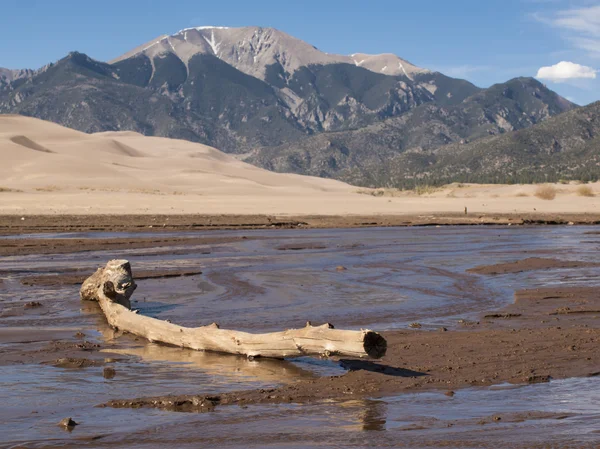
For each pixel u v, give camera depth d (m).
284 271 26.00
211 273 25.34
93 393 9.99
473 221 62.44
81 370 11.44
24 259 30.06
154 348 13.41
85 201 77.06
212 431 8.17
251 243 39.19
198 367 11.73
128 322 14.80
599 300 18.69
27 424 8.53
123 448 7.59
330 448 7.50
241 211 68.62
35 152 143.00
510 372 10.92
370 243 39.72
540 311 17.12
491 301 18.94
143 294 20.36
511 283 22.52
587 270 25.92
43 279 23.33
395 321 16.06
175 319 16.45
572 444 7.43
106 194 95.12
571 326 14.95
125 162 194.50
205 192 121.50
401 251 34.59
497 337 13.67
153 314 17.14
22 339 14.12
